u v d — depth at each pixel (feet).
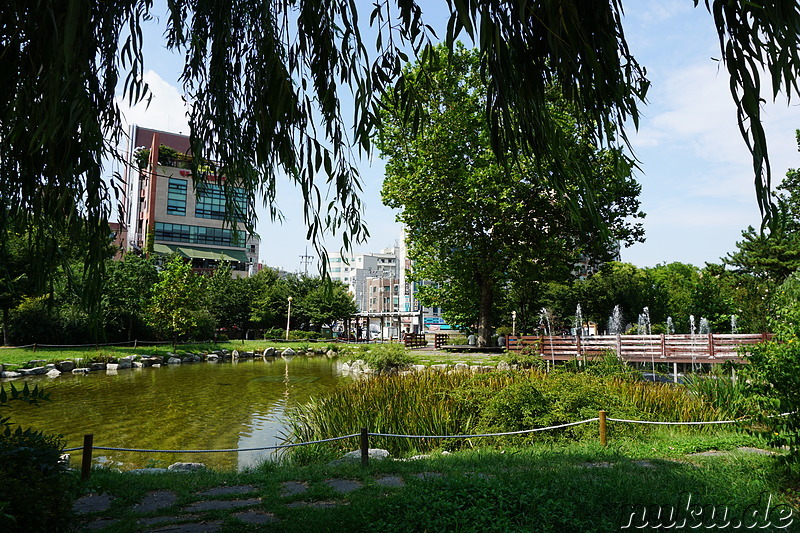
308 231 11.78
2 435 15.61
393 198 98.89
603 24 10.07
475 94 82.79
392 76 11.84
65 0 9.05
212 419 47.73
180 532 16.02
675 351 63.36
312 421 38.19
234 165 14.33
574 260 95.55
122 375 83.46
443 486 18.44
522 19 8.75
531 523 14.73
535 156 11.07
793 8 8.15
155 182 204.64
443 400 35.96
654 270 211.82
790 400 19.74
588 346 69.62
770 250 103.19
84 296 12.44
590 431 30.14
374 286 395.14
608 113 10.51
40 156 12.14
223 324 190.90
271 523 16.28
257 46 12.36
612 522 15.05
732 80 8.72
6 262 13.52
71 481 20.27
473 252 97.55
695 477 20.29
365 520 15.55
